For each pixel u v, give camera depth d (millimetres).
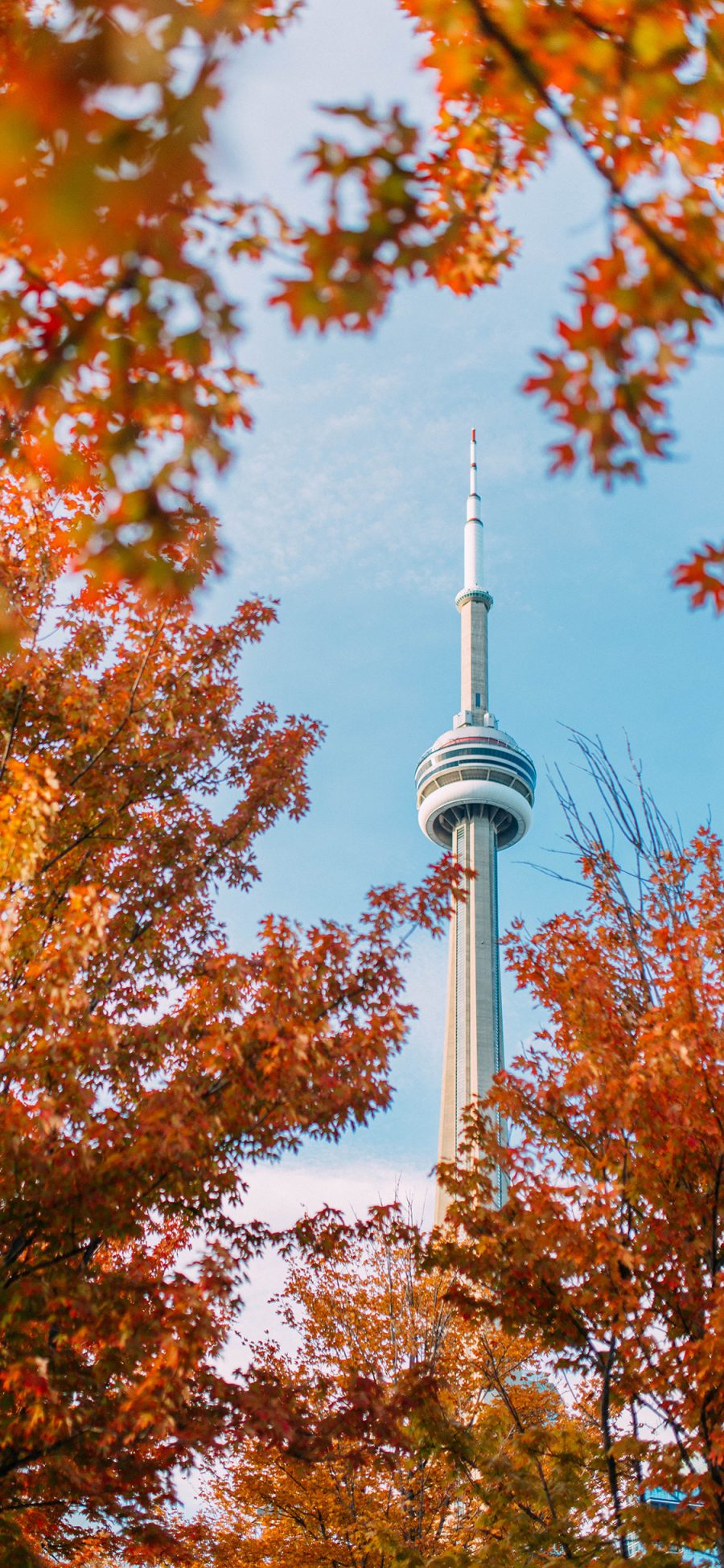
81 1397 9781
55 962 9312
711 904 12039
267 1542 16281
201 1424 9930
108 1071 10938
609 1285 10672
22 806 9562
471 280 3781
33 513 10664
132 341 3361
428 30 3316
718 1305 9367
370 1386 11227
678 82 3230
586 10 3150
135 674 12703
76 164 2656
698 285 3246
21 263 3121
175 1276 9344
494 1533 13812
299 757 14117
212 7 2609
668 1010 10617
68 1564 15023
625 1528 9922
